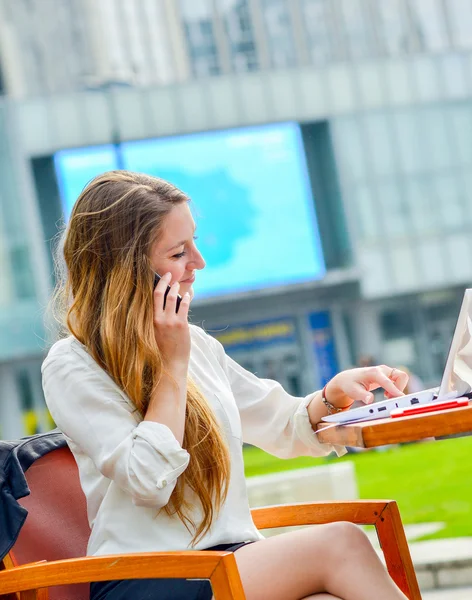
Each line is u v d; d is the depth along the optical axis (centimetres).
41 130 2692
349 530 198
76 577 194
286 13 3472
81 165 2712
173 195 229
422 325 2888
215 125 2802
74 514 233
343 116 2877
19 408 2566
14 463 222
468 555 512
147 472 202
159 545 213
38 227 2641
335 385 243
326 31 3481
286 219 2838
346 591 193
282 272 2831
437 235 2883
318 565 196
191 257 231
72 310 227
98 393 216
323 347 2844
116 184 228
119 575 190
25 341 2559
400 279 2858
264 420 255
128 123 2748
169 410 211
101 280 225
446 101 2933
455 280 2870
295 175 2845
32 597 203
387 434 187
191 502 217
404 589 224
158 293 219
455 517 729
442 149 2919
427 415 184
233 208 2808
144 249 222
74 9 3425
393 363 2859
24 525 226
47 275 2620
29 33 3409
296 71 2878
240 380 259
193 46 3472
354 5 3497
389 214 2875
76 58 3419
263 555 200
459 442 1444
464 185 2909
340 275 2831
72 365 221
